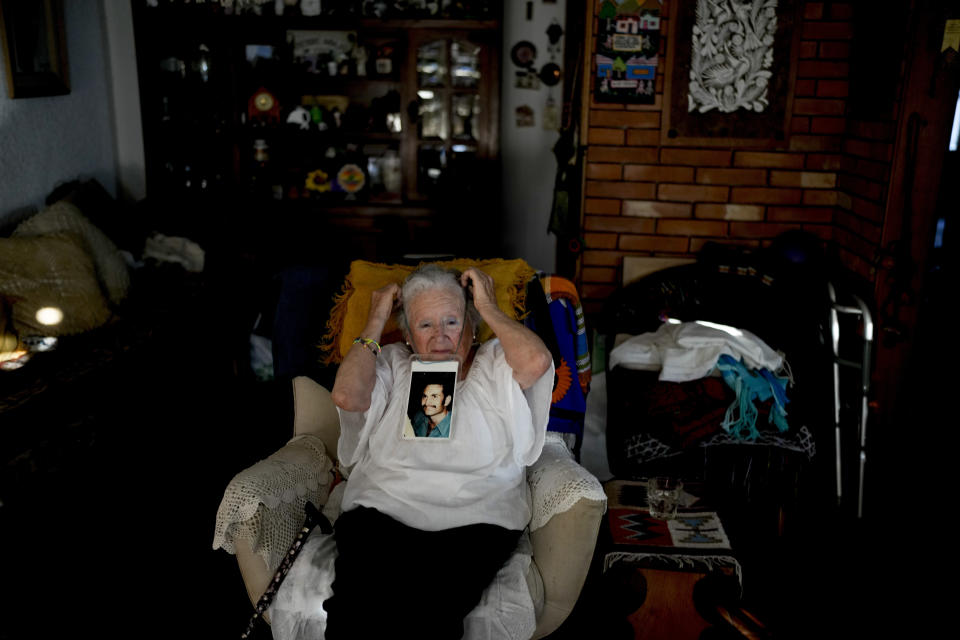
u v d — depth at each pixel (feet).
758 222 11.81
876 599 8.25
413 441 6.61
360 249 14.75
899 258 10.01
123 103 15.64
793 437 8.96
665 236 11.98
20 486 8.14
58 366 9.33
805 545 9.20
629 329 11.00
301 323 8.29
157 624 7.67
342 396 6.61
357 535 6.23
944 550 9.12
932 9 9.27
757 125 11.47
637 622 6.57
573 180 11.89
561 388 7.88
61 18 13.19
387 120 14.69
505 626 6.05
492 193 14.55
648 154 11.70
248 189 14.82
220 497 9.99
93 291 10.60
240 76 14.38
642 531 6.77
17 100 12.22
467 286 7.19
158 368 11.20
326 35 14.38
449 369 6.76
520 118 15.56
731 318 10.81
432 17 13.91
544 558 6.44
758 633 6.28
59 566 8.41
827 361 9.99
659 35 11.27
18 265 9.97
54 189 13.33
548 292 8.12
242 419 12.16
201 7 14.01
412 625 5.72
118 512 9.55
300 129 14.55
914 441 11.43
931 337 12.27
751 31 11.12
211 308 13.05
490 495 6.45
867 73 10.60
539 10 15.14
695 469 9.06
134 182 15.97
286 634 6.15
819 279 10.30
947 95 9.48
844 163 11.36
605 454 10.18
